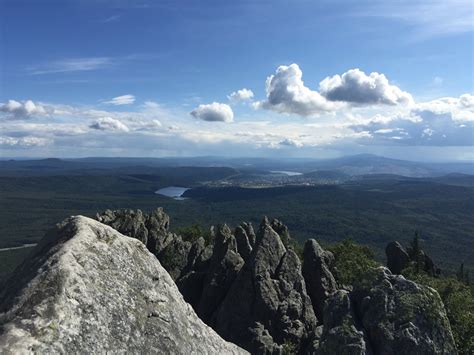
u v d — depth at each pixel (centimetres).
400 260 9100
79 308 898
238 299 5191
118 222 8544
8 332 791
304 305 5331
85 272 962
